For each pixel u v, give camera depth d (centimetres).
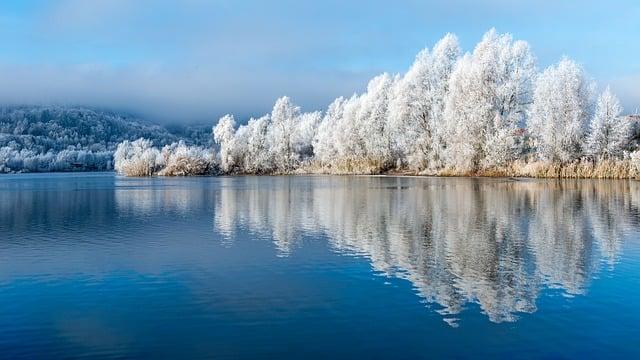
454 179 7800
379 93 10312
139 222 3825
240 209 4519
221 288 2084
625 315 1736
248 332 1620
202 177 11056
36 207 4900
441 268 2364
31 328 1678
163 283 2169
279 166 11925
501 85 7956
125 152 16562
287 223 3678
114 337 1597
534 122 8025
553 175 7725
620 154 8038
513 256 2588
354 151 10738
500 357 1427
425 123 9162
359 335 1585
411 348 1489
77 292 2056
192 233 3325
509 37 8138
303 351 1476
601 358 1417
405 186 6700
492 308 1814
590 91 8031
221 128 12000
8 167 19850
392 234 3195
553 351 1463
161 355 1465
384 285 2100
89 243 3027
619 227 3356
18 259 2622
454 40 9062
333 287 2080
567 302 1873
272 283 2145
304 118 13912
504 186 6406
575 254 2617
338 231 3325
